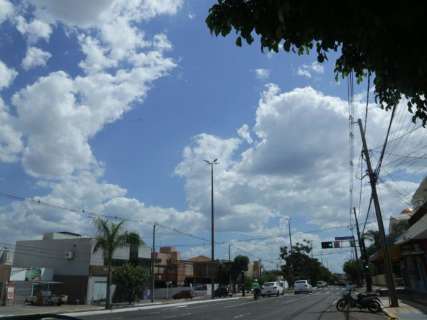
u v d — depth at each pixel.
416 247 33.44
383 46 4.48
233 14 4.66
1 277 46.22
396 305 27.27
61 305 47.06
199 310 31.72
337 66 5.47
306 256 119.31
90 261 52.62
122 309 37.53
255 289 51.69
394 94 5.69
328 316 24.11
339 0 4.18
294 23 4.53
